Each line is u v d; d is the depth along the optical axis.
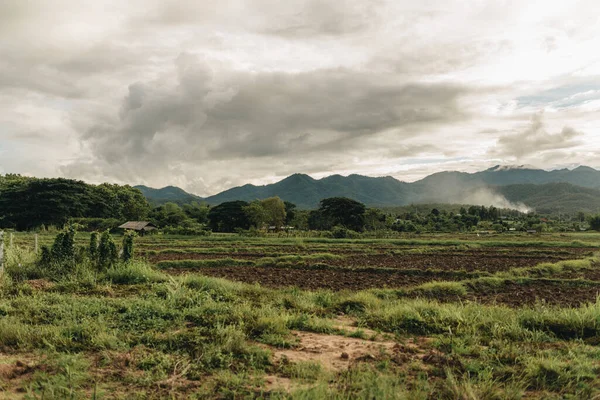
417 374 6.79
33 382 5.87
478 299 16.47
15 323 8.59
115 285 14.98
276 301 12.63
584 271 26.41
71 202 81.00
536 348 8.18
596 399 5.89
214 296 13.02
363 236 70.56
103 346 7.50
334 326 10.23
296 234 67.69
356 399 5.54
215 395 5.73
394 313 10.99
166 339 7.95
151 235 62.28
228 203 93.94
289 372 6.67
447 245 48.56
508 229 109.00
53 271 16.25
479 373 6.53
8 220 79.31
